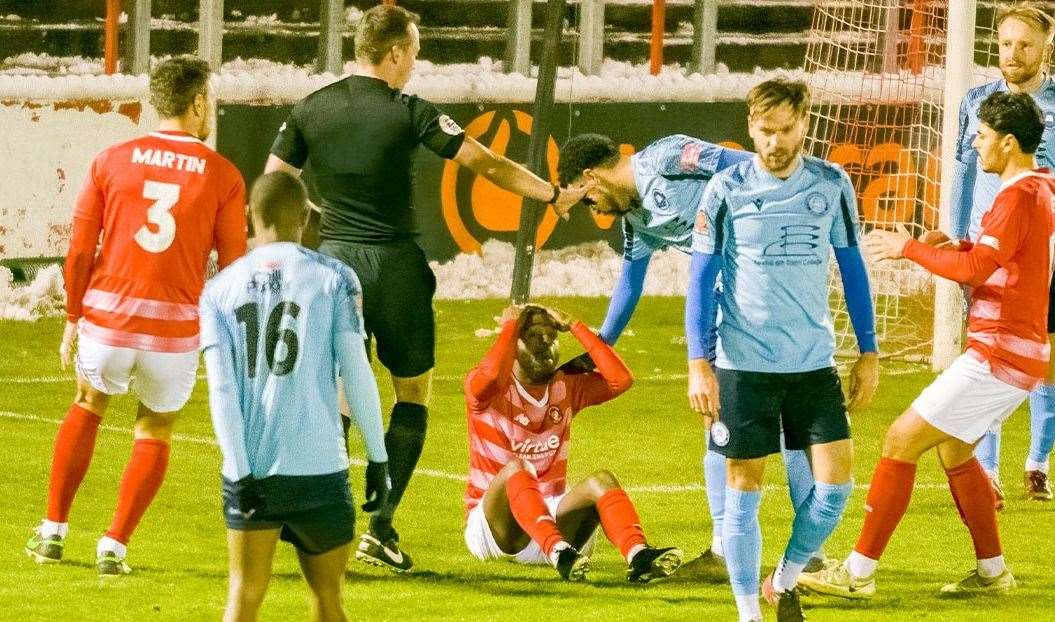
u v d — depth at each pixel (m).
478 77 48.12
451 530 24.86
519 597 21.19
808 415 19.17
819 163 19.08
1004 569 21.61
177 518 24.86
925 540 24.70
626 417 33.53
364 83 22.69
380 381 36.62
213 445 30.03
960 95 36.31
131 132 44.00
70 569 21.88
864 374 19.39
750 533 19.08
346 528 16.34
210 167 21.41
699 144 21.33
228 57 52.66
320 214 23.23
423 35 54.72
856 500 27.28
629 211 22.12
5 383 34.75
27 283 42.31
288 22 55.38
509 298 46.41
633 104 49.66
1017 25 25.86
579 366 23.03
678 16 60.03
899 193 50.41
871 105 52.69
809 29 60.47
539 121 40.91
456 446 30.67
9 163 42.16
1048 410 27.00
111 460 28.44
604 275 48.28
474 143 22.42
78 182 43.34
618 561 23.28
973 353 20.50
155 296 21.20
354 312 16.34
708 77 51.59
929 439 20.61
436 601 20.94
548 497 22.64
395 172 22.62
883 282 46.81
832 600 21.34
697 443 31.44
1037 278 20.48
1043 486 27.44
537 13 54.91
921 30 51.50
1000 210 20.20
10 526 24.02
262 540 16.16
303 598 20.91
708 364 18.98
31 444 29.42
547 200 22.38
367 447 16.44
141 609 20.16
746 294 18.89
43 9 51.59
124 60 47.75
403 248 22.84
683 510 26.50
